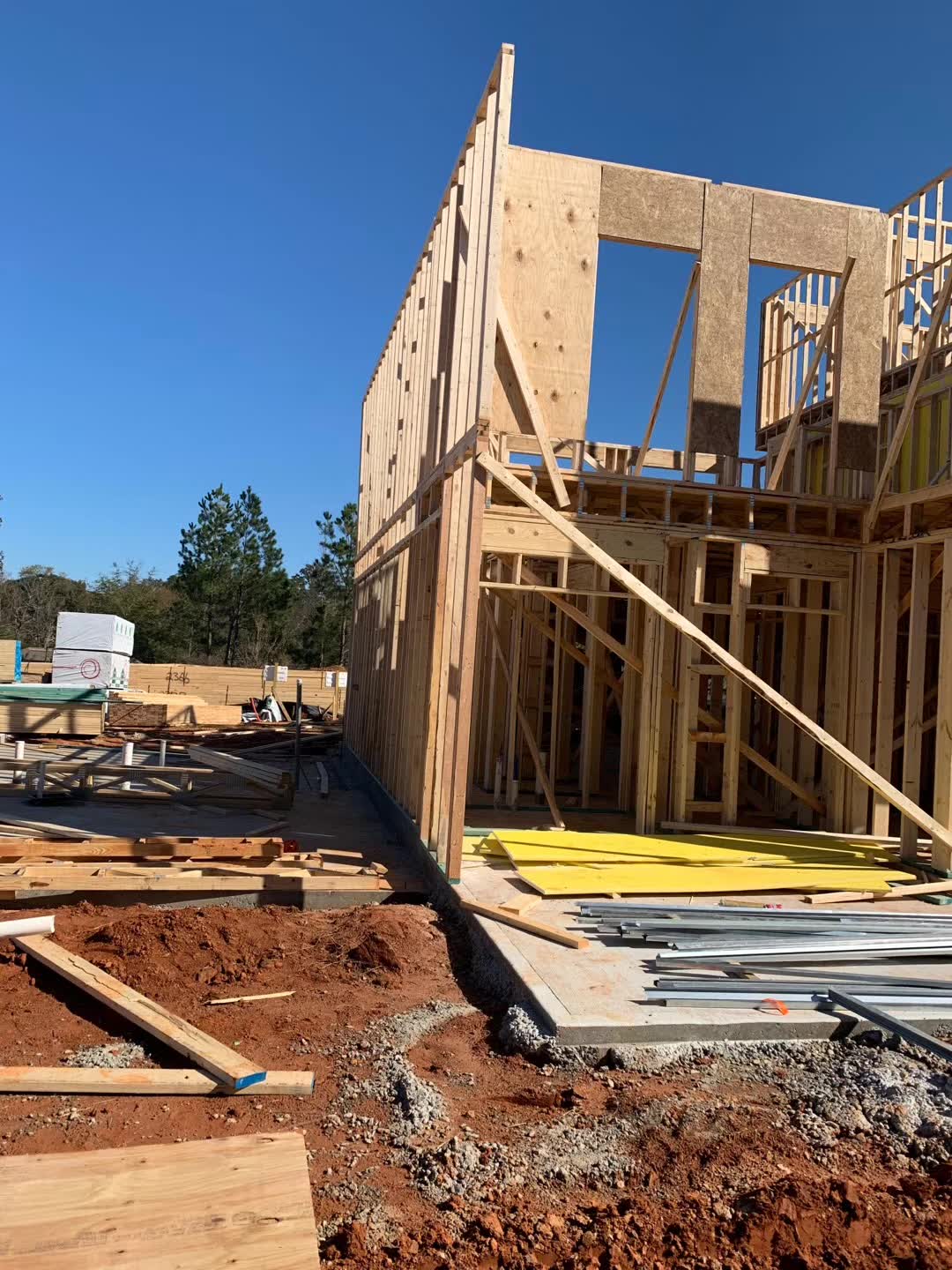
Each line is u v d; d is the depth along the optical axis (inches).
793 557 340.5
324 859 308.7
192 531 1836.9
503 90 258.1
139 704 728.3
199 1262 93.7
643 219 329.4
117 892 258.4
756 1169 123.0
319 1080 157.5
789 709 261.4
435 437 354.0
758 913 222.7
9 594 1755.7
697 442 338.6
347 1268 104.3
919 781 293.6
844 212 347.9
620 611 588.7
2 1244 95.1
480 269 276.4
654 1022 161.0
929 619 412.8
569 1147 132.0
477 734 493.0
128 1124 139.6
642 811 334.6
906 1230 108.0
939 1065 152.3
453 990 203.5
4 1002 186.2
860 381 350.6
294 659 1899.6
